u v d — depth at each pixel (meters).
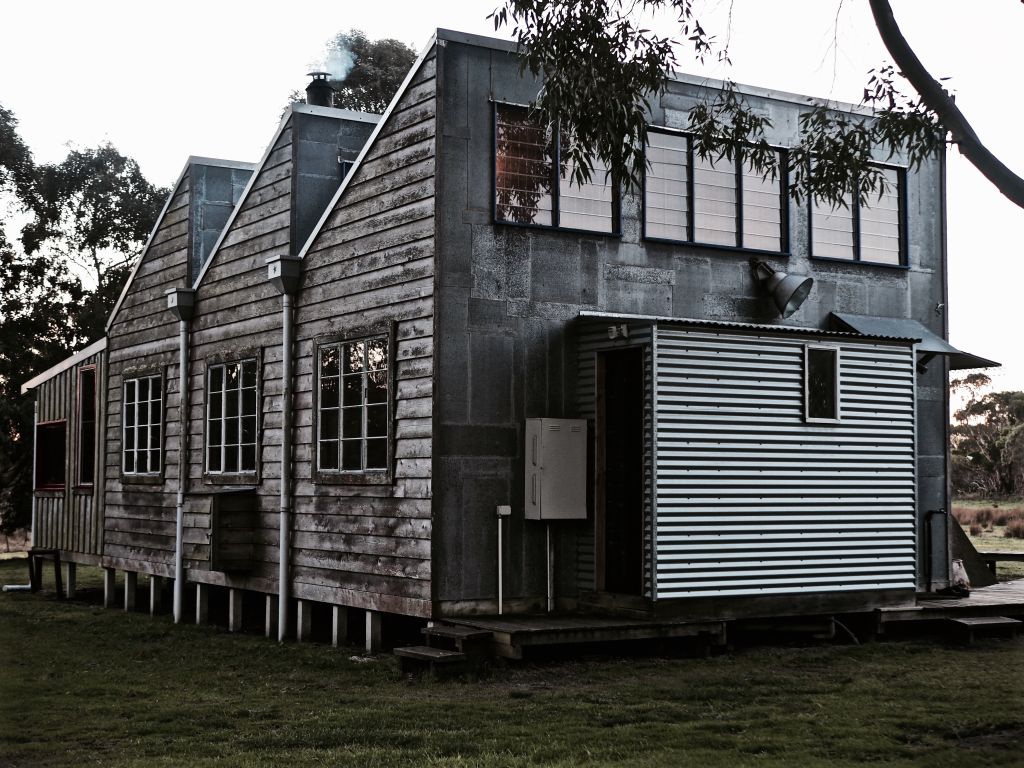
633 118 11.56
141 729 9.14
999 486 54.78
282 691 10.91
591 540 12.89
